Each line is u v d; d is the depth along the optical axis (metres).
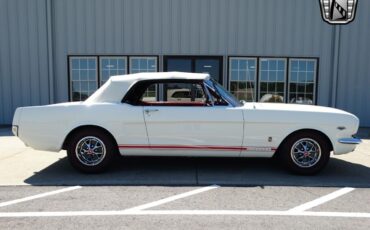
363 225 3.34
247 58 9.96
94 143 5.01
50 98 10.05
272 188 4.45
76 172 5.15
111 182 4.66
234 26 9.84
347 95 10.06
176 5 9.78
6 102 10.09
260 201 3.97
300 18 9.83
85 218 3.48
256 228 3.25
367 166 5.59
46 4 9.76
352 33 9.87
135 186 4.50
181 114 4.88
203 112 4.89
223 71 9.97
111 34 9.88
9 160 5.89
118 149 4.99
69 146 4.99
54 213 3.60
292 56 9.94
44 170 5.26
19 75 10.01
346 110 10.11
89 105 4.96
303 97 10.12
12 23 9.87
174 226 3.29
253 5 9.78
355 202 3.97
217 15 9.81
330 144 5.02
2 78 10.02
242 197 4.10
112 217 3.50
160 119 4.88
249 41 9.88
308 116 4.88
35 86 10.04
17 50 9.94
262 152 4.96
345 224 3.36
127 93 5.04
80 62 10.02
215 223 3.36
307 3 9.78
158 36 9.88
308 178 4.90
